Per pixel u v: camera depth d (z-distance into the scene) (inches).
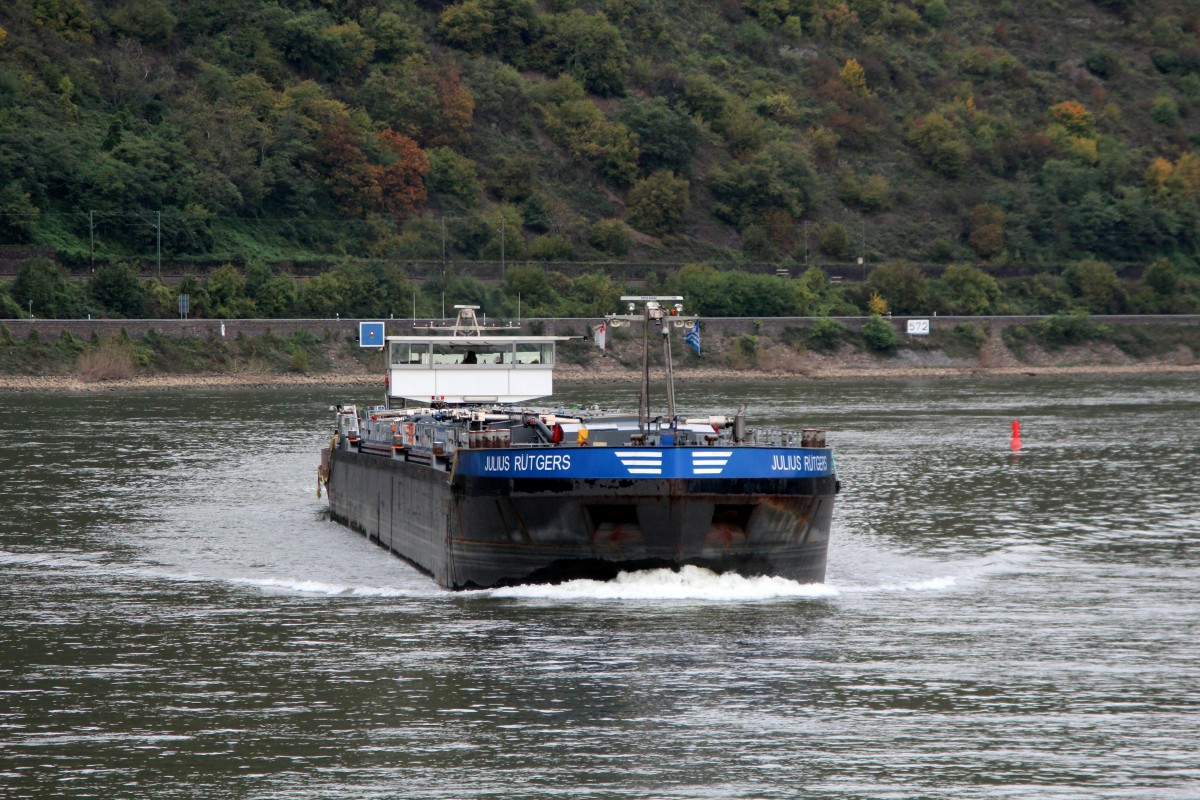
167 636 4018.2
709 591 4158.5
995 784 2915.8
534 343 6161.4
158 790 2910.9
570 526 4062.5
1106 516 6245.1
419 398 6087.6
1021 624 4128.9
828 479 4192.9
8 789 2915.8
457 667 3629.4
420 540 4771.2
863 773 2972.4
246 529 5900.6
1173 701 3415.4
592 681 3516.2
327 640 3927.2
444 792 2888.8
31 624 4175.7
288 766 3026.6
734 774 2965.1
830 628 4025.6
